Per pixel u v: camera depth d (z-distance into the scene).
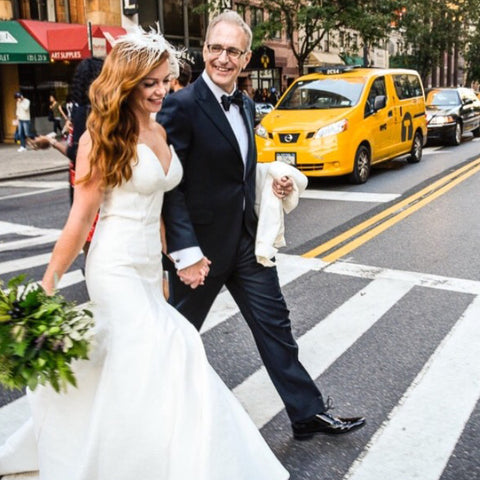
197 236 2.98
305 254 6.83
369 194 10.45
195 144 2.88
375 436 3.25
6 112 22.97
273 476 2.48
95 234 2.48
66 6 23.05
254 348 4.41
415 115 13.88
